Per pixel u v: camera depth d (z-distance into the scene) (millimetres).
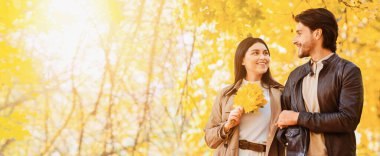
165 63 5676
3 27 6289
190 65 5121
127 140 6949
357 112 2982
